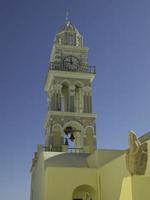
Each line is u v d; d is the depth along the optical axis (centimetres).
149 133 3625
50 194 3956
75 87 5725
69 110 5366
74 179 4078
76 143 5378
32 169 5641
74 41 5931
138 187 2575
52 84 5584
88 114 5359
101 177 4075
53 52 5825
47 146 5222
